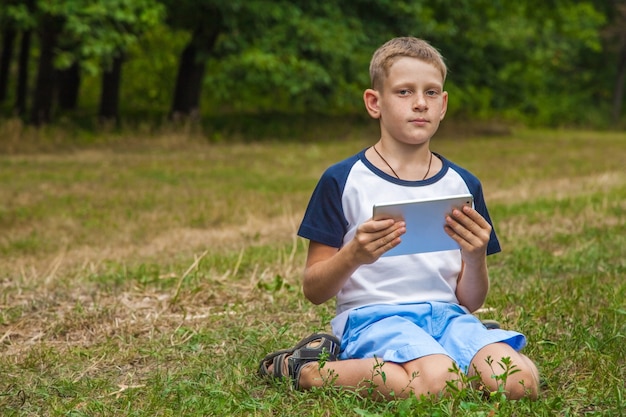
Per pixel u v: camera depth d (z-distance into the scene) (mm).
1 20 18031
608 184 12711
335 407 3369
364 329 3666
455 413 3256
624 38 37312
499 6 27391
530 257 6977
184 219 10016
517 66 30266
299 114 26828
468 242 3516
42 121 20031
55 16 18547
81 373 4230
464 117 28672
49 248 8305
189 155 17625
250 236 8883
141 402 3713
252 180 13844
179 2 20750
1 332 5129
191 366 4277
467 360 3523
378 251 3426
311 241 3783
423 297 3721
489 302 5332
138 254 7934
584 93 40250
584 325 4734
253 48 20750
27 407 3744
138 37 21188
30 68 33938
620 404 3441
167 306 5664
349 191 3711
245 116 25438
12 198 11336
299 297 5758
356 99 23016
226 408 3535
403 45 3746
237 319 5242
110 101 22344
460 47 27438
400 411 3219
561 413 3463
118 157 16844
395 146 3762
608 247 7438
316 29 21297
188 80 22578
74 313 5457
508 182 13539
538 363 4086
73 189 12312
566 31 31906
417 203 3400
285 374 3781
